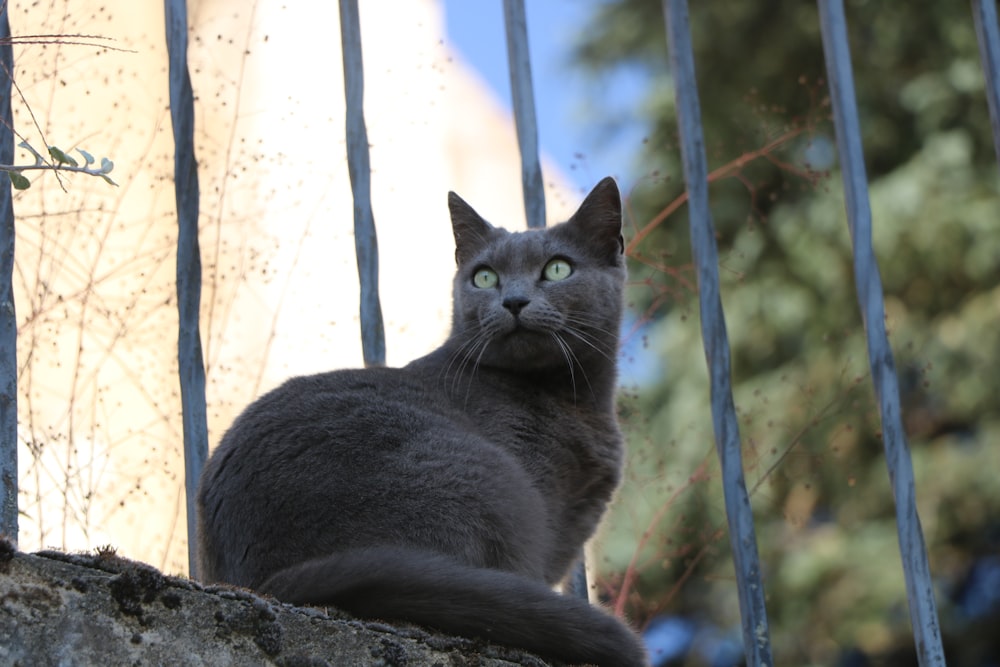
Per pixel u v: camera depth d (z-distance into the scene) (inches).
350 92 149.9
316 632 101.0
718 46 365.7
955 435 342.0
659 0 379.2
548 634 114.7
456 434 133.1
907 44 356.5
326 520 123.6
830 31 152.9
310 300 236.5
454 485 127.1
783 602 318.7
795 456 287.0
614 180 162.9
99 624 91.3
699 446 310.2
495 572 117.1
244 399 203.6
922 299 343.9
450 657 107.9
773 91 359.9
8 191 128.2
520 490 133.5
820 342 336.2
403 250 311.0
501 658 112.7
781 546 323.9
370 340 147.2
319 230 243.0
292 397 134.4
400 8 316.2
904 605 316.5
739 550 136.6
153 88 227.8
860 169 148.2
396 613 112.5
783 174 346.9
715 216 347.9
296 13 284.0
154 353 177.3
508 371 154.5
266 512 124.7
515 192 392.5
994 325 332.8
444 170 339.3
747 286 344.2
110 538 177.9
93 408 162.6
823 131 346.6
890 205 341.1
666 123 364.2
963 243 337.4
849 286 340.2
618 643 117.0
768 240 349.1
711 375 141.5
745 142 339.3
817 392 319.6
